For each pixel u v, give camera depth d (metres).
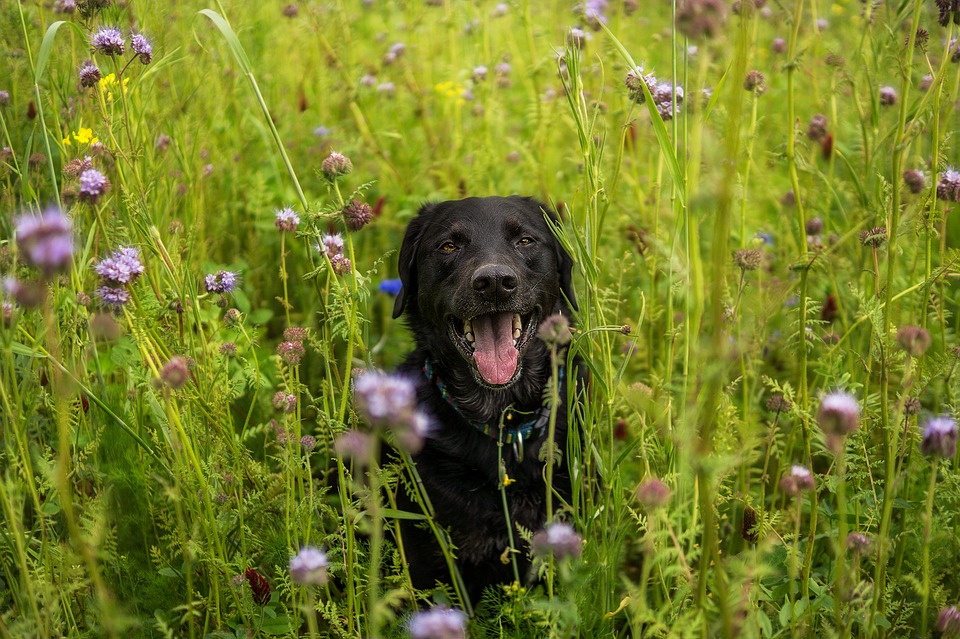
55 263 1.86
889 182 3.94
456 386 3.89
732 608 2.08
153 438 3.21
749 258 3.01
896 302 3.71
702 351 1.90
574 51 2.90
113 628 2.19
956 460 3.15
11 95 4.35
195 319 3.64
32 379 2.91
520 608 2.86
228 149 5.70
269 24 6.46
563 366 3.98
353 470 3.31
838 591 2.32
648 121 4.75
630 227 4.88
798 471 2.40
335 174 2.86
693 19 1.73
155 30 4.43
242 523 2.94
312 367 4.79
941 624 2.37
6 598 3.09
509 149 6.23
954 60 3.33
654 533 2.27
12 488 2.33
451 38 6.50
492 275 3.62
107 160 3.77
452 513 3.67
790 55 3.82
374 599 2.16
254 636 2.88
